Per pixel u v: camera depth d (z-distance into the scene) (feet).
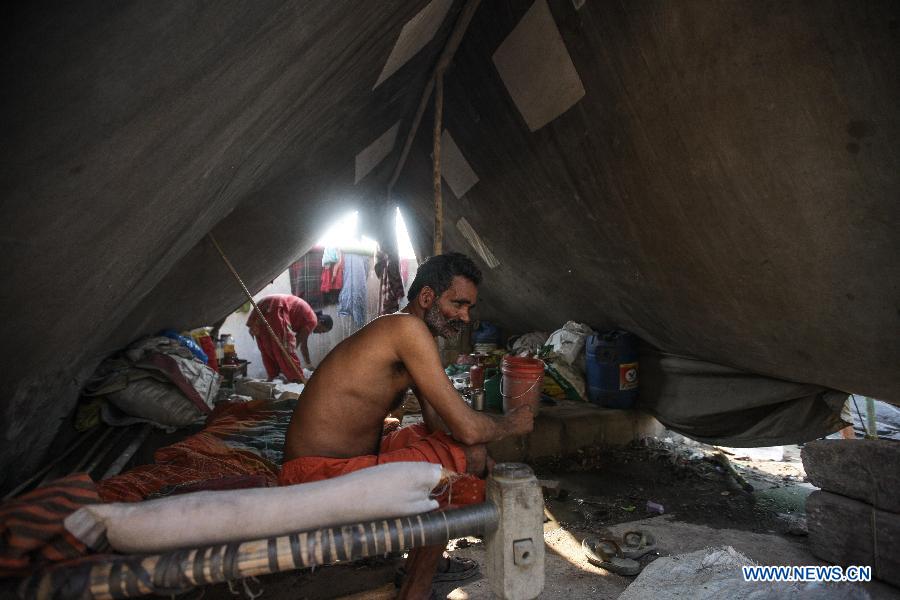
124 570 2.72
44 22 1.75
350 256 28.84
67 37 1.89
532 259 14.21
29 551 2.77
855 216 5.83
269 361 21.33
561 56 8.10
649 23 6.51
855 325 6.79
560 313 16.38
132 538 2.85
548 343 15.47
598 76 7.75
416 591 4.92
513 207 12.85
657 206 8.38
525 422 5.32
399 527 3.24
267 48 3.61
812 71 5.30
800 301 7.29
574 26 7.55
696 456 12.73
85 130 2.42
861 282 6.31
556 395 14.94
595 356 13.92
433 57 10.79
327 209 15.94
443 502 4.65
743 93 6.05
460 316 5.43
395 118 13.97
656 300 10.50
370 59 7.27
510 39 8.96
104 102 2.38
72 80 2.09
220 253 10.57
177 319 13.65
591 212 10.12
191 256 9.98
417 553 4.97
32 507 2.88
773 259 7.16
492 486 3.74
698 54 6.23
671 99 6.91
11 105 1.93
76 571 2.69
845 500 7.41
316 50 4.78
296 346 22.26
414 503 3.36
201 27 2.57
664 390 12.70
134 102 2.59
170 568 2.79
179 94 2.94
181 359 12.09
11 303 3.07
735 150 6.59
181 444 8.72
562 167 9.96
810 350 7.97
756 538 8.43
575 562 7.64
